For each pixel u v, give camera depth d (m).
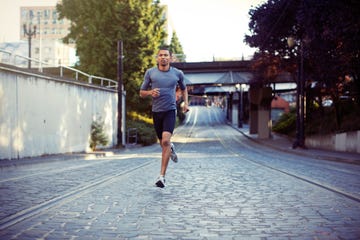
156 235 4.06
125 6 42.38
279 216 4.91
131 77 43.47
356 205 5.56
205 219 4.77
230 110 91.69
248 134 55.00
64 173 10.16
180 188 7.29
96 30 42.31
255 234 4.10
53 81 20.62
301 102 26.64
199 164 13.39
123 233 4.13
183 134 59.81
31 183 7.90
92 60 42.59
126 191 6.89
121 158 18.75
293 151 24.52
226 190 7.03
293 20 31.70
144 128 40.62
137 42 43.31
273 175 9.55
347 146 22.64
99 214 5.02
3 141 15.66
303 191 6.86
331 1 19.03
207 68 53.50
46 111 19.80
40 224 4.47
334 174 10.11
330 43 22.92
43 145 19.45
